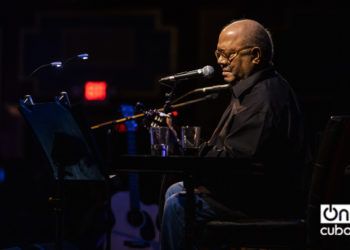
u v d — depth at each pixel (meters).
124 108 16.11
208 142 9.95
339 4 21.55
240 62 9.34
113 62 23.94
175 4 23.81
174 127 11.34
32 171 21.88
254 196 8.73
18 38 24.78
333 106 21.41
